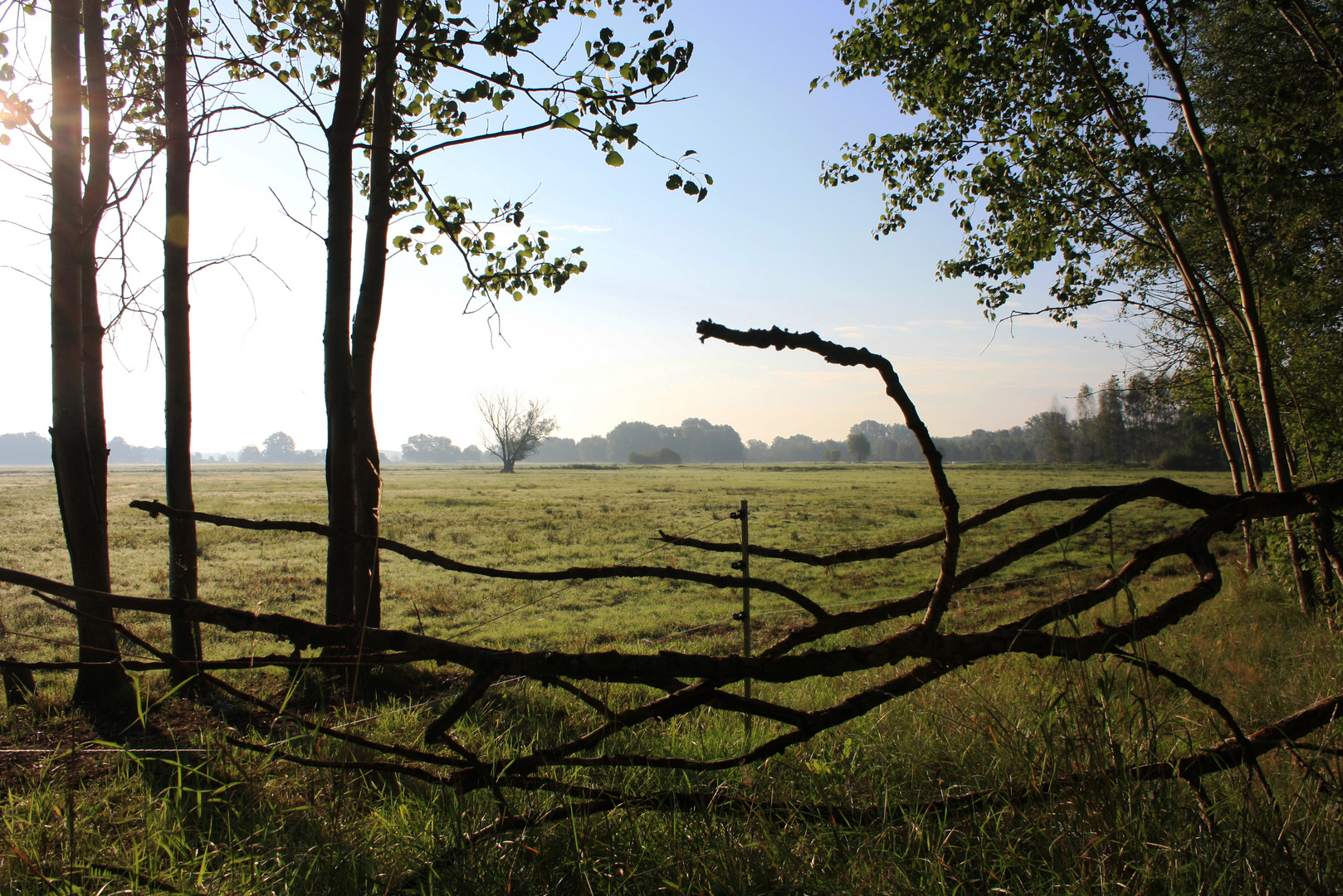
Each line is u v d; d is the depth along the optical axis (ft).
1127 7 25.41
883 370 5.45
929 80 30.35
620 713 5.88
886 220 33.86
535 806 8.74
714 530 84.69
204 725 14.62
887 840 7.97
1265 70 33.27
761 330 4.98
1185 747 8.61
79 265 17.10
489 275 24.04
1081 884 6.66
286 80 22.12
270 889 7.29
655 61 18.54
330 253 19.72
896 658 5.74
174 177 18.97
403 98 23.77
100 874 7.08
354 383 19.99
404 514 104.58
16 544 65.36
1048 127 30.27
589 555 66.54
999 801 8.08
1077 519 6.37
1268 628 23.77
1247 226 28.76
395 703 16.40
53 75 16.99
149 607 4.94
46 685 19.44
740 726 13.78
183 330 18.52
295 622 5.10
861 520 96.43
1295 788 8.56
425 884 7.21
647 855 7.57
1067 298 35.50
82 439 16.78
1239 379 30.63
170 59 18.94
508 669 5.39
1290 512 6.53
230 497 136.67
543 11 20.89
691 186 18.83
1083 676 7.80
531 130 19.49
